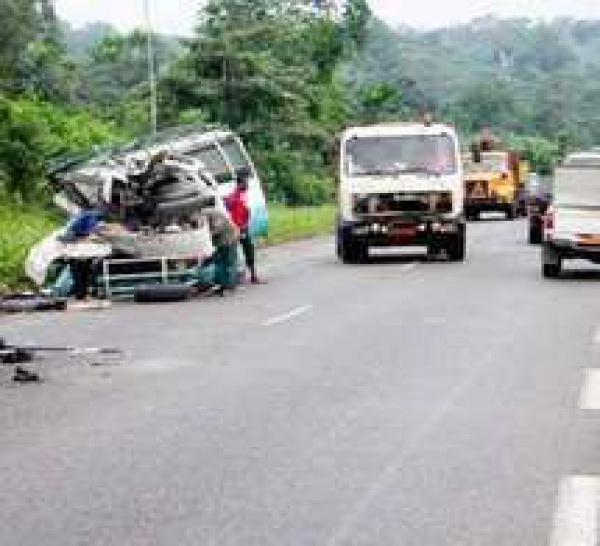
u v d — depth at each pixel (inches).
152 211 1144.8
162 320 927.7
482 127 5782.5
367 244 1489.9
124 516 369.4
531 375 625.6
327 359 694.5
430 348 731.4
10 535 350.9
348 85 4347.9
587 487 397.4
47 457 453.1
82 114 2701.8
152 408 551.5
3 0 2768.2
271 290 1162.0
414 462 434.9
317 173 3371.1
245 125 3088.1
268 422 513.7
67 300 1096.2
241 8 3395.7
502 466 427.2
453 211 1477.6
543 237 1246.9
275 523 359.9
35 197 2151.8
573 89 7121.1
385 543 339.0
